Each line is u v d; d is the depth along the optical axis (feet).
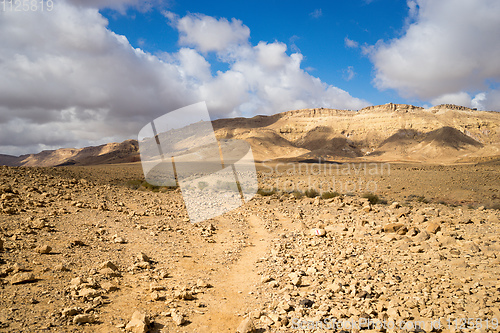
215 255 26.68
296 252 27.86
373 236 31.63
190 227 36.63
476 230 31.42
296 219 43.80
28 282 16.40
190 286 19.33
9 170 64.23
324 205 56.85
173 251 26.66
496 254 23.62
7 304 13.69
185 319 14.96
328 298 17.52
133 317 13.71
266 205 56.70
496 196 69.67
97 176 96.99
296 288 19.25
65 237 25.81
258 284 20.25
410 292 17.90
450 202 67.41
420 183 93.71
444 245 27.07
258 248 29.63
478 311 15.06
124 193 60.34
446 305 15.87
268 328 14.28
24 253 20.57
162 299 17.04
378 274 21.09
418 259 23.88
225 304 17.11
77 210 37.19
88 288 16.40
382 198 73.72
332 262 24.12
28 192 43.01
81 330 12.63
